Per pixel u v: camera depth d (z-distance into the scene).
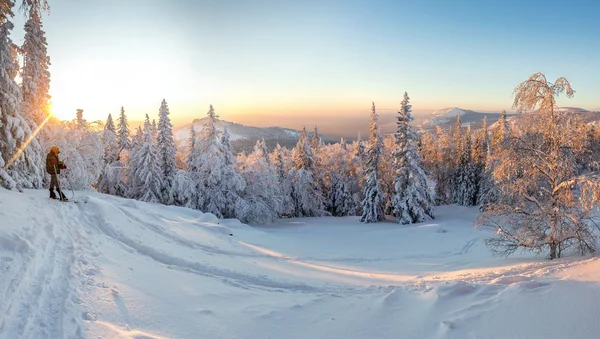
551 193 11.53
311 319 5.70
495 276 7.58
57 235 8.23
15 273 5.62
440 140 55.75
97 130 21.36
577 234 10.77
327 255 16.39
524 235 11.87
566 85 11.03
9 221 7.77
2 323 4.29
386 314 5.59
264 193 32.03
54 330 4.36
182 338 4.89
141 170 29.97
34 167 14.73
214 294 6.90
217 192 30.48
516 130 12.46
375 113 33.69
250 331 5.28
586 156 11.12
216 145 30.97
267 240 18.86
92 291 5.70
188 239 12.44
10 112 13.81
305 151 39.59
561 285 5.36
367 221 32.78
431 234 23.77
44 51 18.41
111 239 9.55
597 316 4.36
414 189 30.39
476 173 46.25
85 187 19.20
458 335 4.50
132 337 4.55
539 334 4.23
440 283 6.77
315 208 39.81
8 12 13.55
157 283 7.03
